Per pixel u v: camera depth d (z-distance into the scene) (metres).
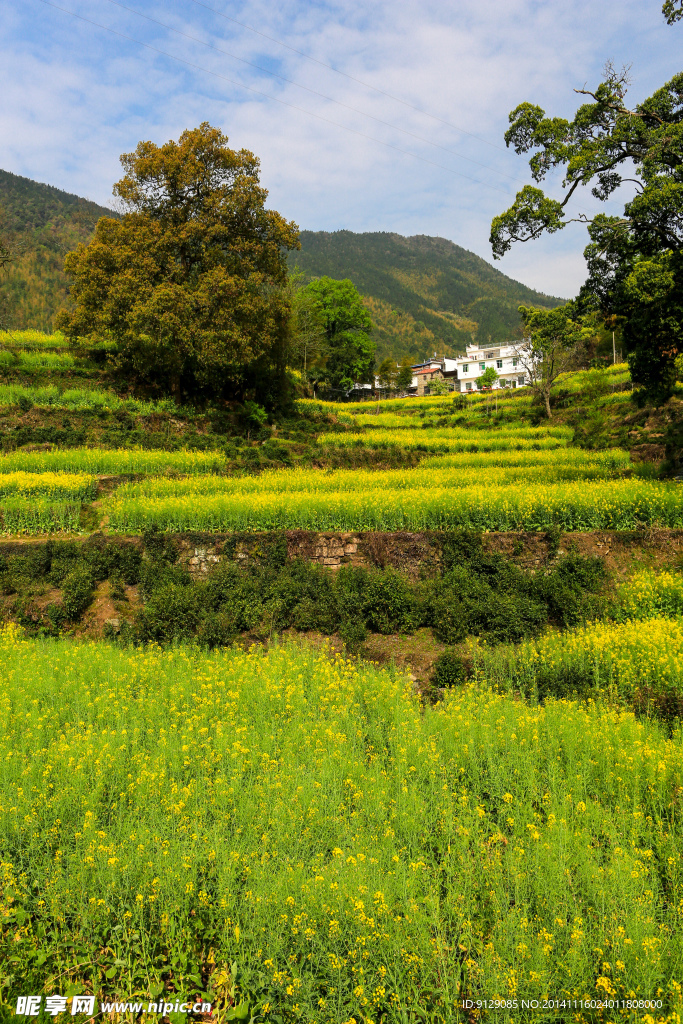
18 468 20.06
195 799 6.21
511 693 9.24
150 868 5.16
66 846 5.53
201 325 27.25
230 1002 4.68
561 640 10.89
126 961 4.81
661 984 4.30
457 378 91.19
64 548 14.26
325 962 4.61
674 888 4.98
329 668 10.19
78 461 20.50
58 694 8.94
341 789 6.57
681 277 17.69
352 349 75.75
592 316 21.06
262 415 29.70
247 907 4.94
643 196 17.53
